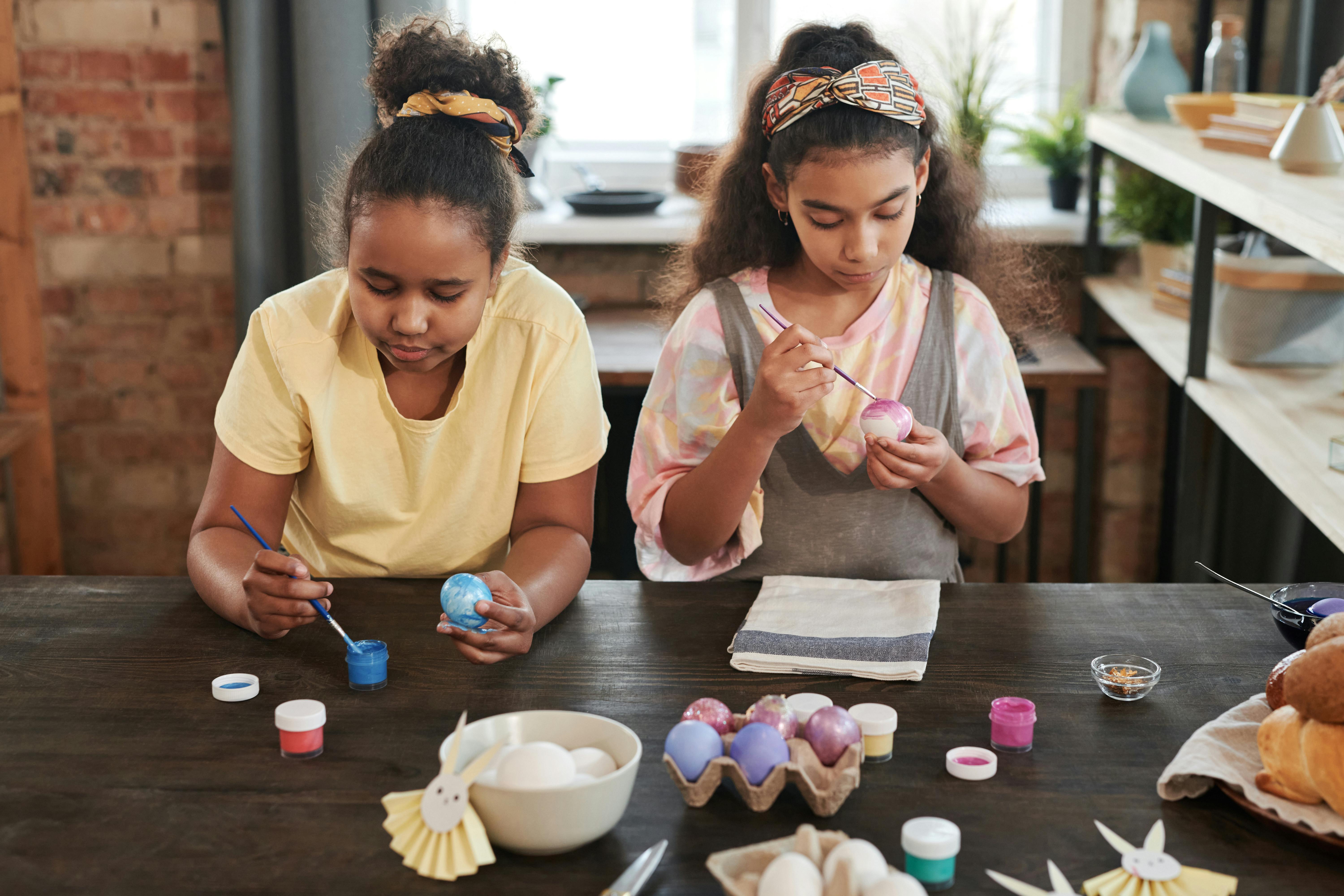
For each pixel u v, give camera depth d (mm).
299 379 1247
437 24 1209
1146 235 2521
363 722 1007
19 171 2479
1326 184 1648
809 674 1087
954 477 1308
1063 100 2975
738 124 1452
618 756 858
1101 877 792
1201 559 2668
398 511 1317
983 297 1429
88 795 901
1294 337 1989
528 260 2768
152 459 2914
